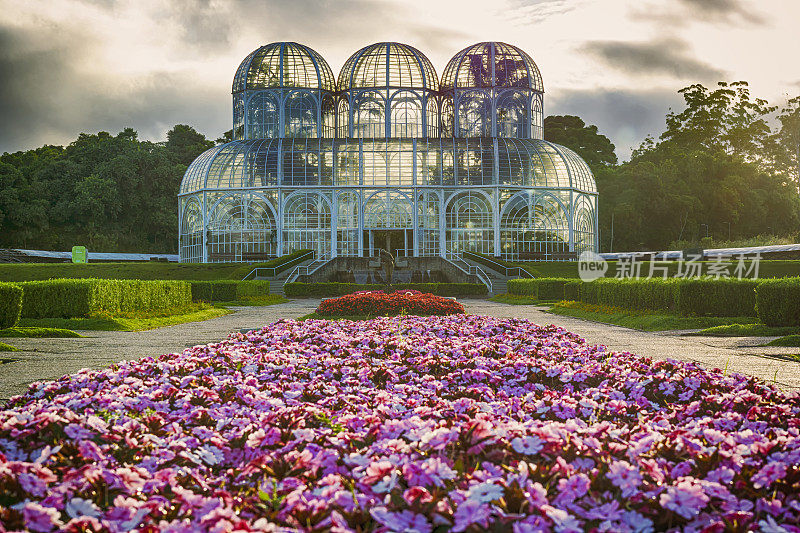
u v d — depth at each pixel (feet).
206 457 15.05
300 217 227.61
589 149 379.96
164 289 100.83
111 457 14.34
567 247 230.68
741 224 321.11
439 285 165.89
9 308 67.41
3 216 280.92
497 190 225.97
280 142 235.20
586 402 20.90
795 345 57.77
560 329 51.78
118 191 307.17
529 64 257.75
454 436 13.37
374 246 229.45
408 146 231.91
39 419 14.92
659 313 85.61
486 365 31.14
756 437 15.31
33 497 11.69
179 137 376.48
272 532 10.31
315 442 15.99
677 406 22.84
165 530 10.66
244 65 255.50
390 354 36.52
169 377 26.35
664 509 11.41
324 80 258.16
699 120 397.60
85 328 75.05
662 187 304.91
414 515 10.37
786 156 415.03
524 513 11.09
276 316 103.71
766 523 11.00
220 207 229.45
